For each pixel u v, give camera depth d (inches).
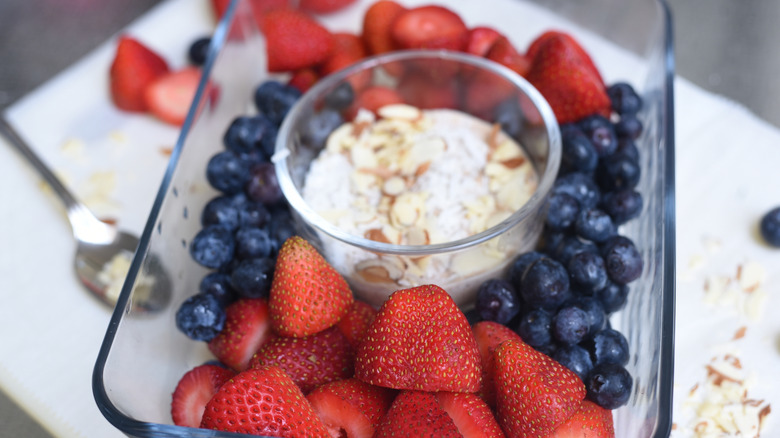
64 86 18.6
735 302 14.9
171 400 13.2
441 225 14.1
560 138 14.3
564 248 14.3
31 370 14.9
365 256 13.6
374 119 16.3
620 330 14.1
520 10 18.6
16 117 18.3
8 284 15.9
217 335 13.6
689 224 15.8
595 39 17.8
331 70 18.0
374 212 14.5
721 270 15.3
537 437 12.0
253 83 18.1
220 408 11.9
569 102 15.6
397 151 15.2
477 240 13.2
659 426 11.5
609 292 13.8
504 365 12.1
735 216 15.9
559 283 13.3
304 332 13.0
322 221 13.7
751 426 13.6
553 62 15.4
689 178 16.4
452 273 13.7
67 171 17.4
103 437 14.2
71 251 16.3
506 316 13.5
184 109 18.0
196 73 18.4
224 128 16.7
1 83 21.9
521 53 18.1
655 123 15.2
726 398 14.0
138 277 13.1
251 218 14.9
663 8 16.3
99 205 16.9
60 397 14.6
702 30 21.6
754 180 16.2
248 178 15.2
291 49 17.6
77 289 15.8
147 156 17.6
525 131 15.4
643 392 12.5
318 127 15.8
